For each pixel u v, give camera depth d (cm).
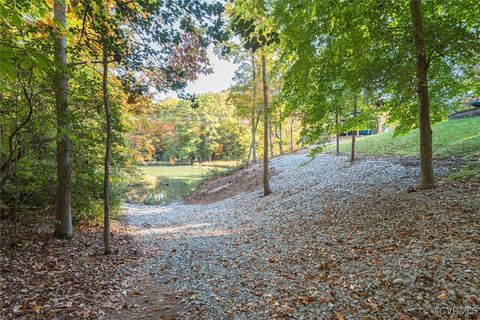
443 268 377
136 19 416
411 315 307
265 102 1331
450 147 1103
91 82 631
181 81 554
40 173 708
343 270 457
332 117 910
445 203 607
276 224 889
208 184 2342
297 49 712
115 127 784
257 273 512
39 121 561
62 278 480
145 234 973
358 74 696
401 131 902
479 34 614
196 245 767
